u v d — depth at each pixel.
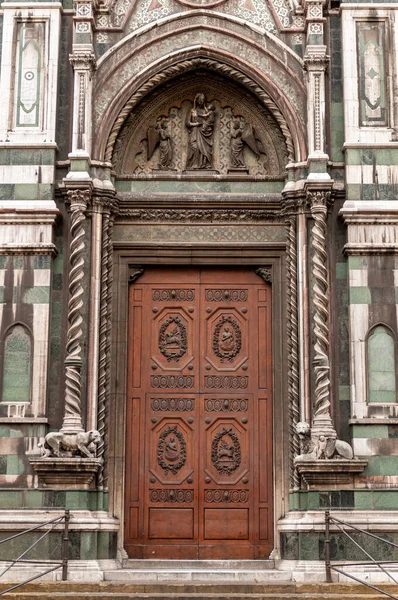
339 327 20.58
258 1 22.11
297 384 20.41
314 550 18.98
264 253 21.47
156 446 20.95
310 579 18.62
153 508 20.66
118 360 20.94
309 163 20.94
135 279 21.64
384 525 19.00
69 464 19.19
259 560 20.08
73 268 20.36
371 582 18.31
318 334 20.14
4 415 19.91
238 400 21.12
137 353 21.33
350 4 21.73
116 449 20.52
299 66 21.67
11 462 19.70
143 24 21.98
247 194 21.53
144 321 21.48
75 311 20.17
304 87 21.55
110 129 21.41
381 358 20.20
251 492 20.70
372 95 21.39
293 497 19.91
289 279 21.05
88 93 21.20
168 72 21.70
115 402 20.72
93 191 20.81
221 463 20.89
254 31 21.84
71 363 19.83
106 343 20.66
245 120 22.20
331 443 19.39
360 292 20.47
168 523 20.59
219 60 21.72
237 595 16.59
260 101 21.97
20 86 21.45
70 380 19.81
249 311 21.55
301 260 20.73
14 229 20.67
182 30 21.83
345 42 21.58
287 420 20.64
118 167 21.83
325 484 19.42
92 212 20.84
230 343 21.41
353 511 19.22
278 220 21.58
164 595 16.50
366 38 21.67
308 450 19.56
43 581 17.75
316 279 20.42
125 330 21.12
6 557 18.84
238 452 20.91
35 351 20.20
